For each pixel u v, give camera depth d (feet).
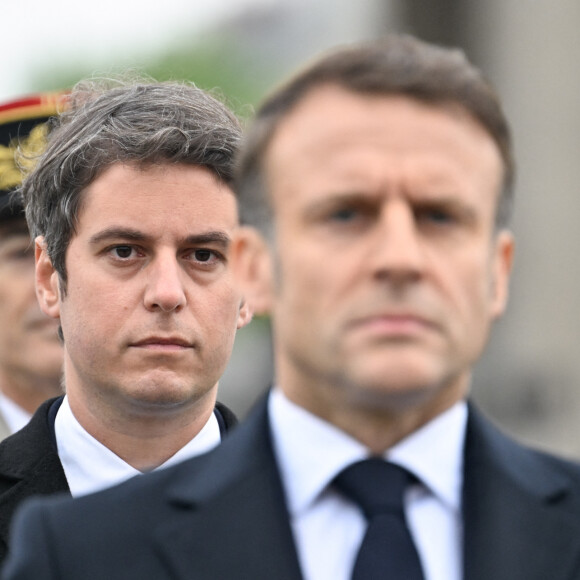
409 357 17.07
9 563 18.97
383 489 17.87
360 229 17.57
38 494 27.30
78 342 27.40
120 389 26.96
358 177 17.49
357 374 17.19
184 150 27.20
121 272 27.20
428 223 17.71
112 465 27.37
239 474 18.56
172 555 18.12
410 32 102.68
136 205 27.12
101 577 18.20
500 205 18.51
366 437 18.04
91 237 27.30
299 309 17.70
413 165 17.52
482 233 17.97
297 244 17.74
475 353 17.87
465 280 17.63
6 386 36.65
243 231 18.83
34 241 29.96
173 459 27.61
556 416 92.27
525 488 18.33
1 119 36.14
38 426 28.12
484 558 17.66
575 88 92.73
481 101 18.07
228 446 19.03
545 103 93.25
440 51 18.38
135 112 27.78
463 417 18.60
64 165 27.71
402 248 17.13
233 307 27.71
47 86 112.16
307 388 18.22
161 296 26.68
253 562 17.89
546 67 93.30
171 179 27.27
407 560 17.44
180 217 27.14
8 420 36.58
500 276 18.88
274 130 18.26
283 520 18.07
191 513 18.42
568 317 92.53
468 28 98.89
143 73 34.73
